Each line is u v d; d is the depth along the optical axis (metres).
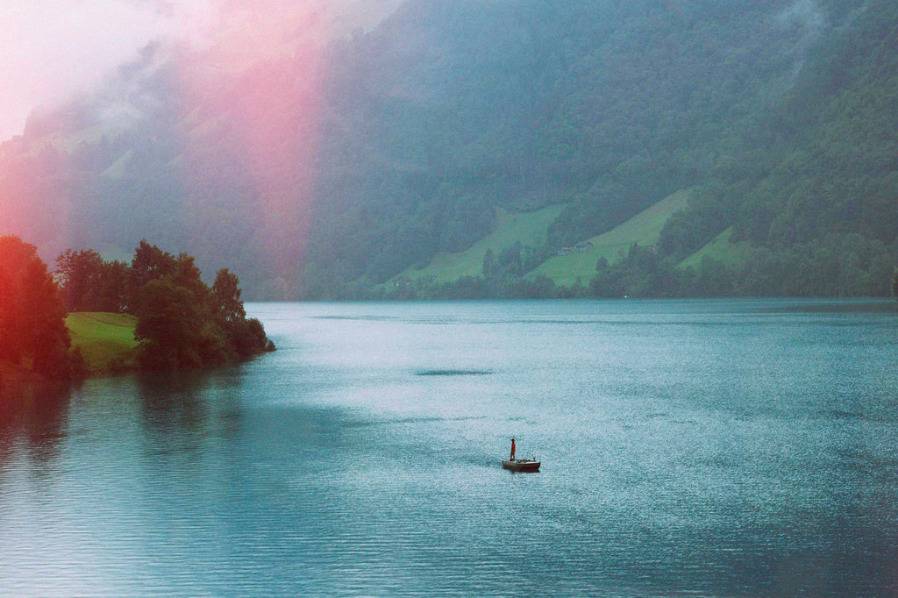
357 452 87.75
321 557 56.66
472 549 57.97
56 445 91.44
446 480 75.88
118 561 56.00
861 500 68.38
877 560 55.72
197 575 53.78
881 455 83.81
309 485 74.12
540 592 51.16
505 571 54.25
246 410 115.50
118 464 82.19
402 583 52.50
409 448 89.69
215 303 197.62
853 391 127.69
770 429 97.94
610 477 76.38
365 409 116.38
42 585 52.28
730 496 69.88
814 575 53.44
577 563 55.47
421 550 57.88
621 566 54.94
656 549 57.75
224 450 89.06
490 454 86.44
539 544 58.91
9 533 61.66
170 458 84.94
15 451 88.44
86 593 51.12
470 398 127.25
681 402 119.81
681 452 86.19
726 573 53.84
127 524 63.38
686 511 65.94
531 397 127.56
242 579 53.09
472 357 197.62
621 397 126.00
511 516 65.06
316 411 114.69
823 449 86.81
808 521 63.25
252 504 68.50
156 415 110.94
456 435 96.81
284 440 94.25
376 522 63.78
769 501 68.25
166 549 58.22
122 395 129.62
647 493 70.94
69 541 59.81
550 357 194.00
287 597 50.50
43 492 72.19
